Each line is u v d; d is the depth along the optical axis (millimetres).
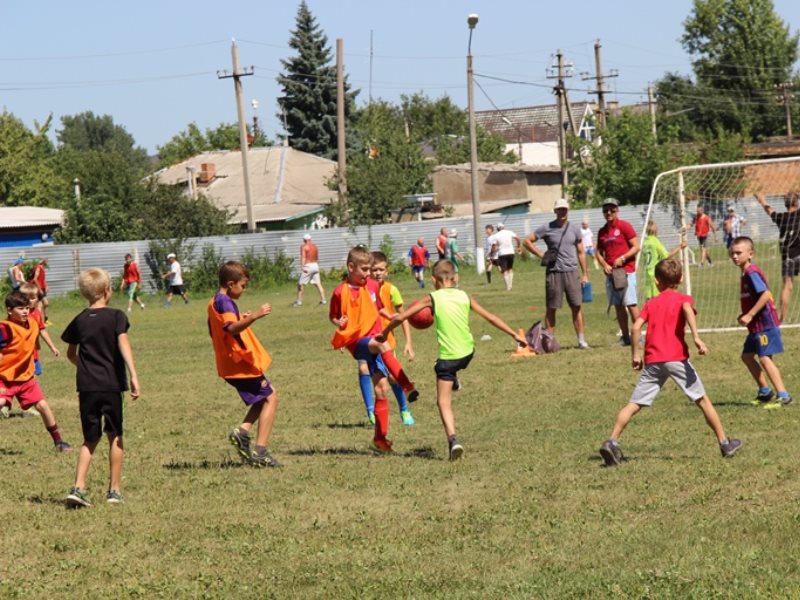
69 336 9500
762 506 8125
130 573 7383
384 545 7734
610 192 62406
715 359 17109
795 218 20250
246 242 49125
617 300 19156
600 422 12492
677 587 6379
